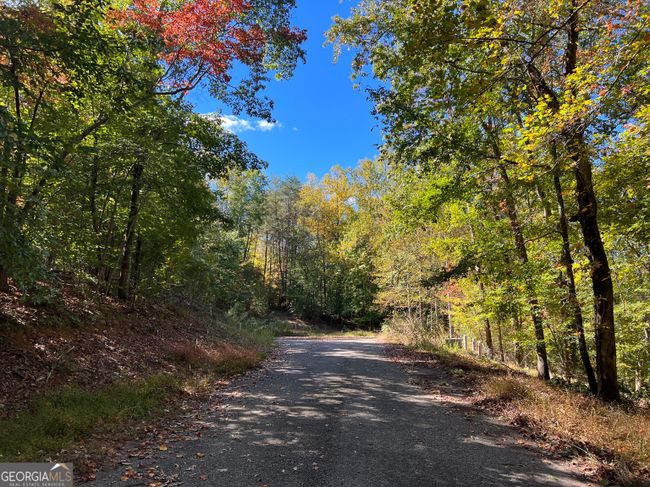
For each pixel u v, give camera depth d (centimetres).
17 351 741
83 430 559
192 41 1160
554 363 1792
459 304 1833
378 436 585
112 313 1203
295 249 4947
